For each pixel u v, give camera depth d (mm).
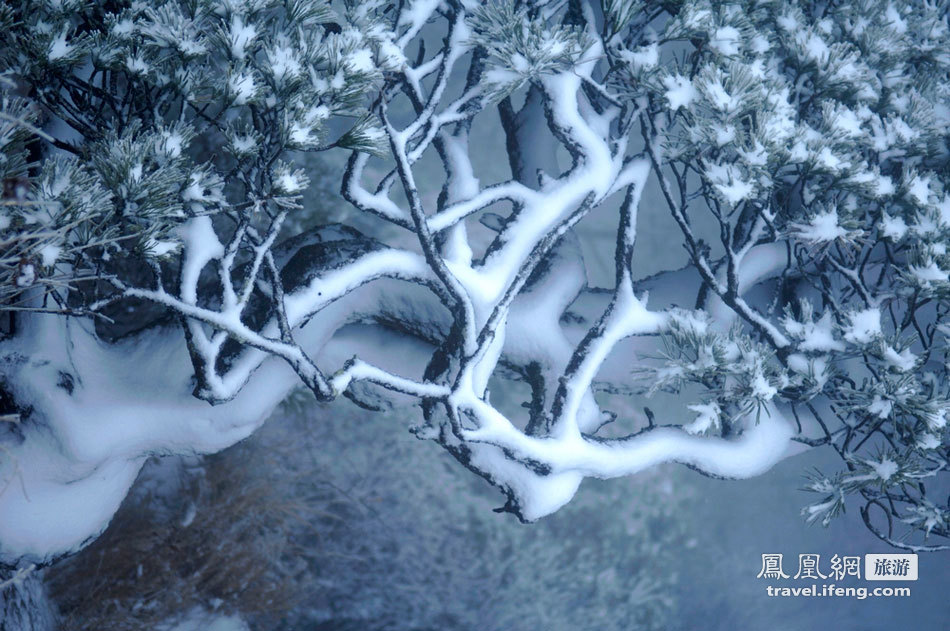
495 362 4137
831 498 4246
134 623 5645
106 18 3088
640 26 4105
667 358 4359
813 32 4156
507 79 3518
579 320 4629
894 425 4125
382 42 3311
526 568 7543
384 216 3869
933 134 4219
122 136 3156
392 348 4375
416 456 7805
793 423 4648
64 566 5684
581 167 4070
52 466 3551
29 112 3148
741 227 4523
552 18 4371
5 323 4367
